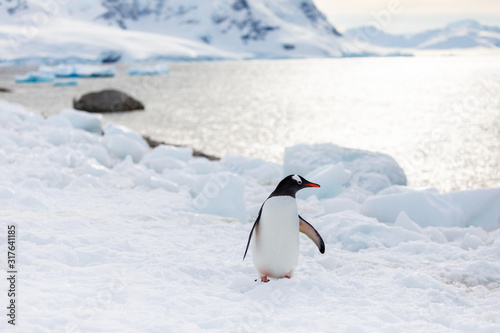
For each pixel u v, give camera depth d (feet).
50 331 11.64
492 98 187.62
